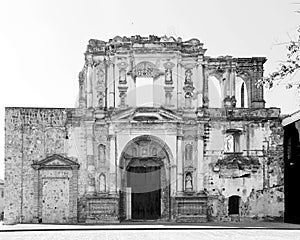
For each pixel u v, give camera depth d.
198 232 40.47
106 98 54.34
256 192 53.88
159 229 43.91
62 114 53.72
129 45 54.25
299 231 41.12
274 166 54.12
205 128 54.31
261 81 16.38
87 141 53.59
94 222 52.53
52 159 53.19
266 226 46.62
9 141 53.09
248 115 54.62
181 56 54.88
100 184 53.44
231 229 43.66
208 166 54.06
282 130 54.38
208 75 56.09
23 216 52.84
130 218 54.22
